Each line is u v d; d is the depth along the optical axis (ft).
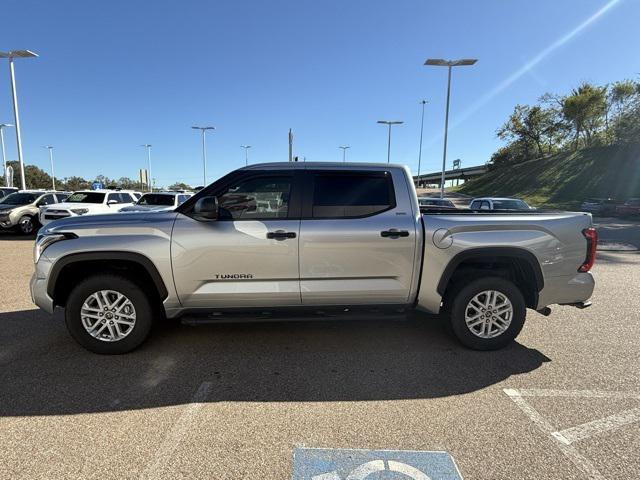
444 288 12.94
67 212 45.88
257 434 8.83
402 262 12.75
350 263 12.60
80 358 12.64
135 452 8.20
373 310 13.28
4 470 7.63
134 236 12.25
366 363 12.44
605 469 7.78
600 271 27.86
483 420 9.41
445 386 11.04
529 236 12.84
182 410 9.78
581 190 149.38
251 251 12.32
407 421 9.35
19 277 24.47
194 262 12.30
